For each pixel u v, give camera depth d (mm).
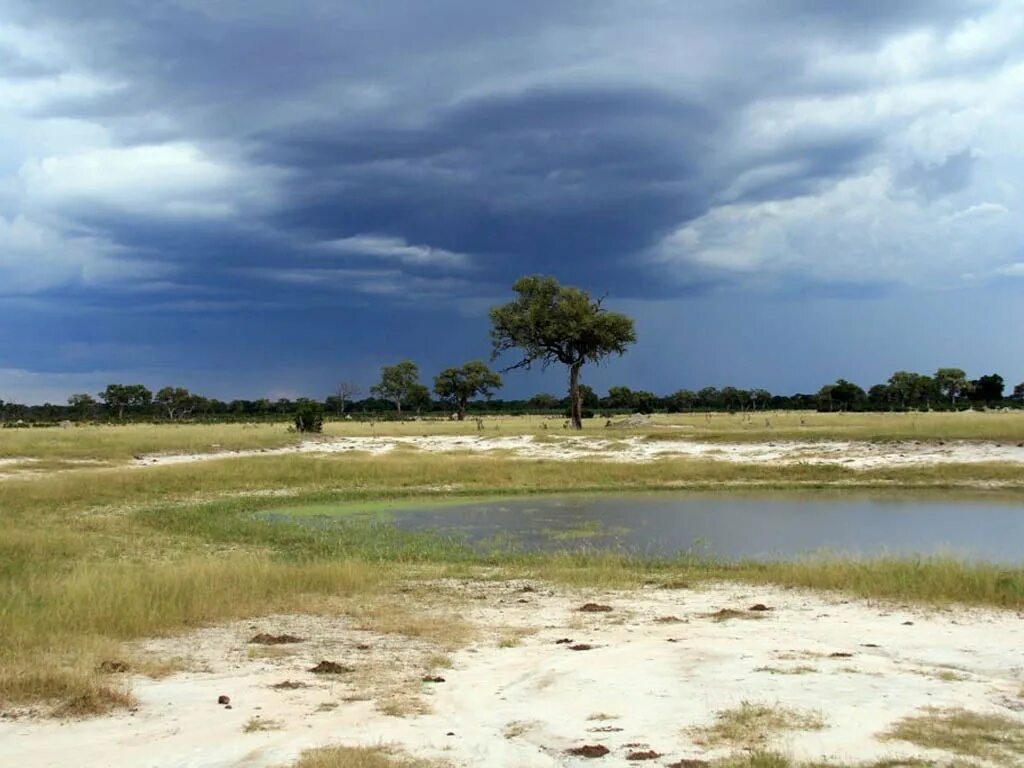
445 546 22172
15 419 131125
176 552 20625
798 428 51875
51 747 7285
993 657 10047
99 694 8680
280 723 7957
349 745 7281
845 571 15688
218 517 27312
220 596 13828
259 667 10195
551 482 37219
